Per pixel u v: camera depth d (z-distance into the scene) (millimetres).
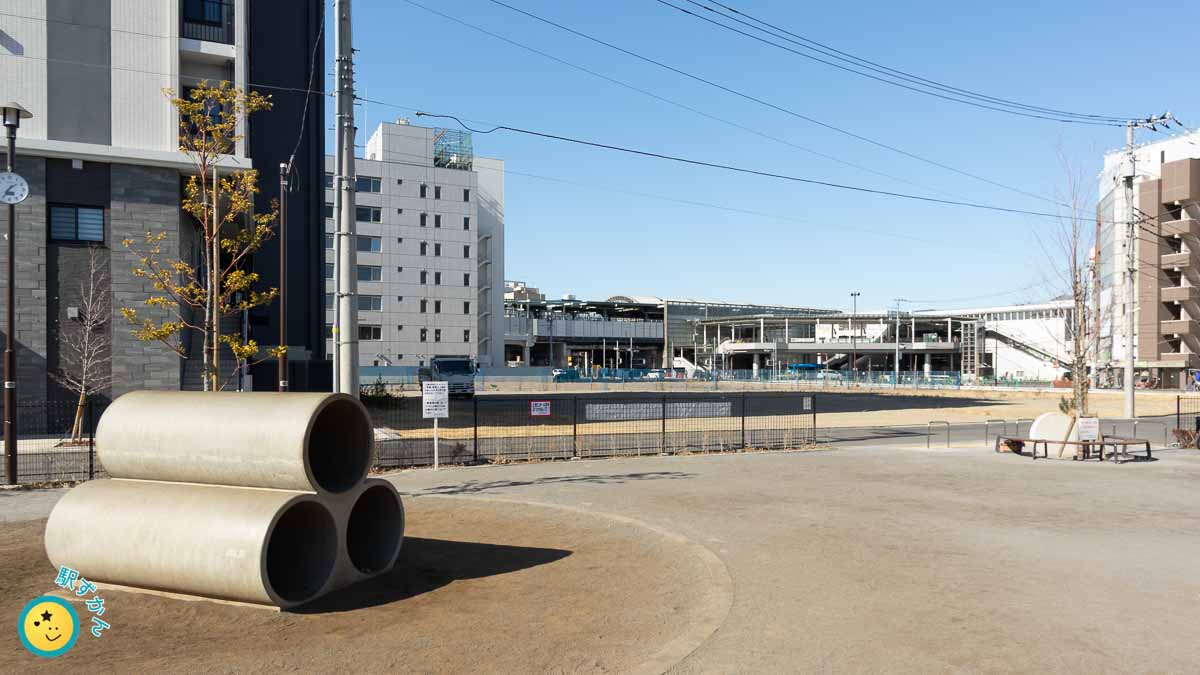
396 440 19797
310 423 7207
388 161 88500
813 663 5520
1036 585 7688
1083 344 30797
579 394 56906
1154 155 79375
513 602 7090
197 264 27734
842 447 22969
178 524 7066
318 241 35969
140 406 8086
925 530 10477
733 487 14438
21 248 21953
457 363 47875
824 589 7508
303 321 34969
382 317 87625
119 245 23047
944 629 6301
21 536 9992
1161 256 76938
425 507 12133
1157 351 76812
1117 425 32062
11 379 14109
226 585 6797
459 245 91812
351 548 8617
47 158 22328
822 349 117188
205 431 7508
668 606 6953
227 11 26094
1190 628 6344
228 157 23828
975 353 109938
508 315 114938
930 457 20016
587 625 6418
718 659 5582
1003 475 16422
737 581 7812
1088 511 12055
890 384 86562
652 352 139250
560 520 11062
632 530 10344
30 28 22578
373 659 5602
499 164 100312
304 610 6859
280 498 7062
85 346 21141
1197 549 9352
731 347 121250
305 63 34812
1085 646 5902
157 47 23969
